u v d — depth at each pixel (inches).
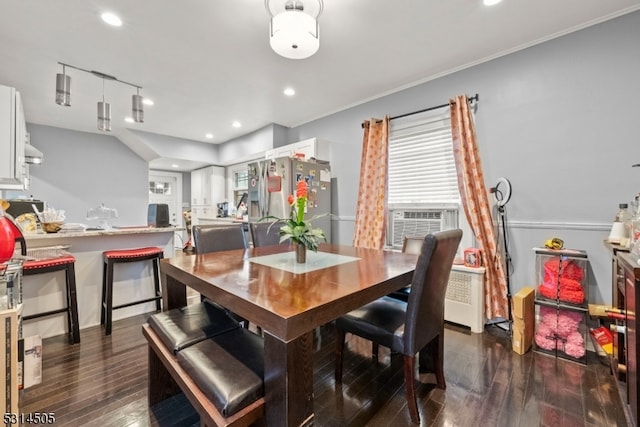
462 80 107.5
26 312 87.4
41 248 88.4
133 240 109.2
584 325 78.5
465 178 101.8
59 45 91.6
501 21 81.4
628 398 53.5
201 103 142.6
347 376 71.4
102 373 71.5
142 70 108.4
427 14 78.0
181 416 57.1
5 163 86.7
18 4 72.5
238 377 40.2
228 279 51.8
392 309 67.2
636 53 76.4
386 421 55.9
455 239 59.5
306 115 161.3
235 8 74.9
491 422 55.2
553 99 88.4
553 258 83.8
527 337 82.1
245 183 229.9
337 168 153.2
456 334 94.1
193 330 53.8
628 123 77.6
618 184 79.0
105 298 99.3
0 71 108.0
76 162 192.1
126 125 180.2
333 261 69.2
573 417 56.3
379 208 127.5
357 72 111.2
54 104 142.3
